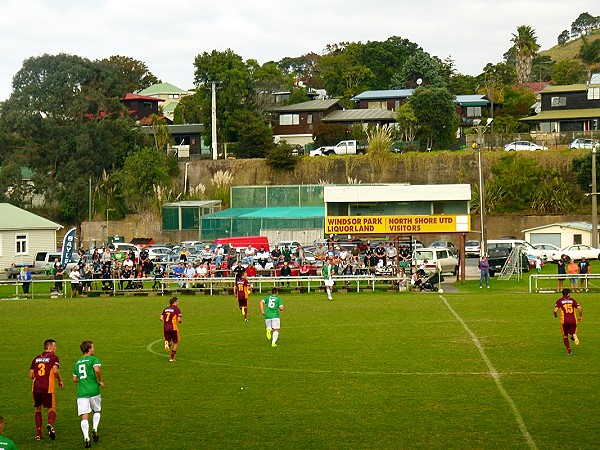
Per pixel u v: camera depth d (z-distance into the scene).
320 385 28.83
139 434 23.06
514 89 172.50
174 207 111.50
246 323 46.00
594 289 60.66
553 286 64.69
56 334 42.81
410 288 63.62
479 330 40.78
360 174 116.31
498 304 52.22
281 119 142.50
